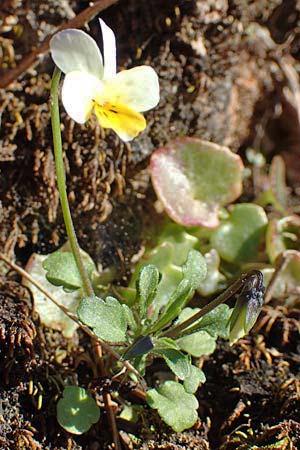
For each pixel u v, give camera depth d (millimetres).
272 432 163
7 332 163
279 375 175
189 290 161
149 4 193
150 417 166
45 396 164
